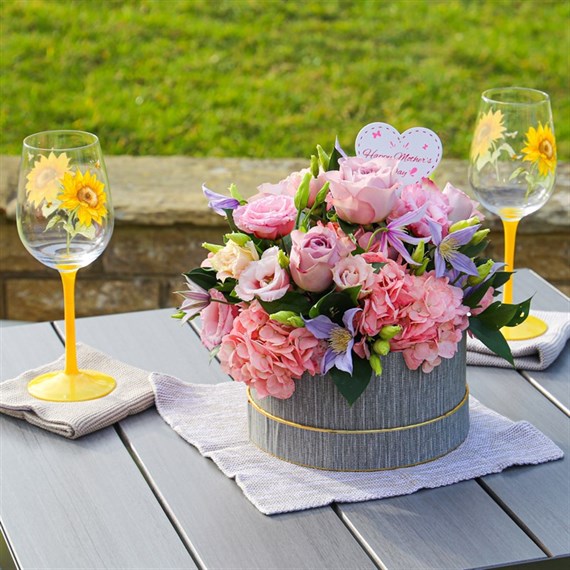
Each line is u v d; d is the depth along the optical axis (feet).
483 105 5.73
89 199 5.04
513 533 4.22
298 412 4.59
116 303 10.42
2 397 5.19
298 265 4.22
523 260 10.09
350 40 16.35
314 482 4.52
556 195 10.13
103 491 4.54
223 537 4.20
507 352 4.56
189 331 6.13
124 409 5.08
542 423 5.09
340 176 4.38
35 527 4.30
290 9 17.08
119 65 15.38
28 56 15.44
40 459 4.79
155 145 13.78
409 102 14.85
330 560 4.06
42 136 5.13
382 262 4.37
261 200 4.46
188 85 14.98
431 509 4.37
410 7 17.47
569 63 16.02
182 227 10.05
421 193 4.52
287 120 14.30
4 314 10.52
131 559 4.09
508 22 17.16
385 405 4.52
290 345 4.33
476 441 4.85
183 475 4.64
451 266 4.50
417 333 4.31
